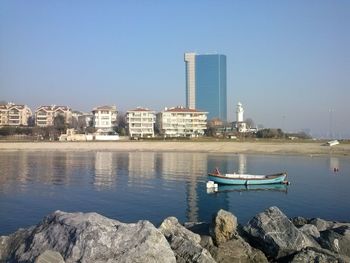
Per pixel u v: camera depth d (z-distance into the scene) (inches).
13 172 3051.2
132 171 3196.4
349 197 1979.6
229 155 5123.0
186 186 2380.7
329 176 2933.1
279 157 4778.5
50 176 2824.8
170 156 4965.6
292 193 2142.0
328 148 5561.0
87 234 565.9
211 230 753.6
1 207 1670.8
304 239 724.7
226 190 2250.2
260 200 1916.8
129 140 7027.6
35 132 7790.4
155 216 1519.4
